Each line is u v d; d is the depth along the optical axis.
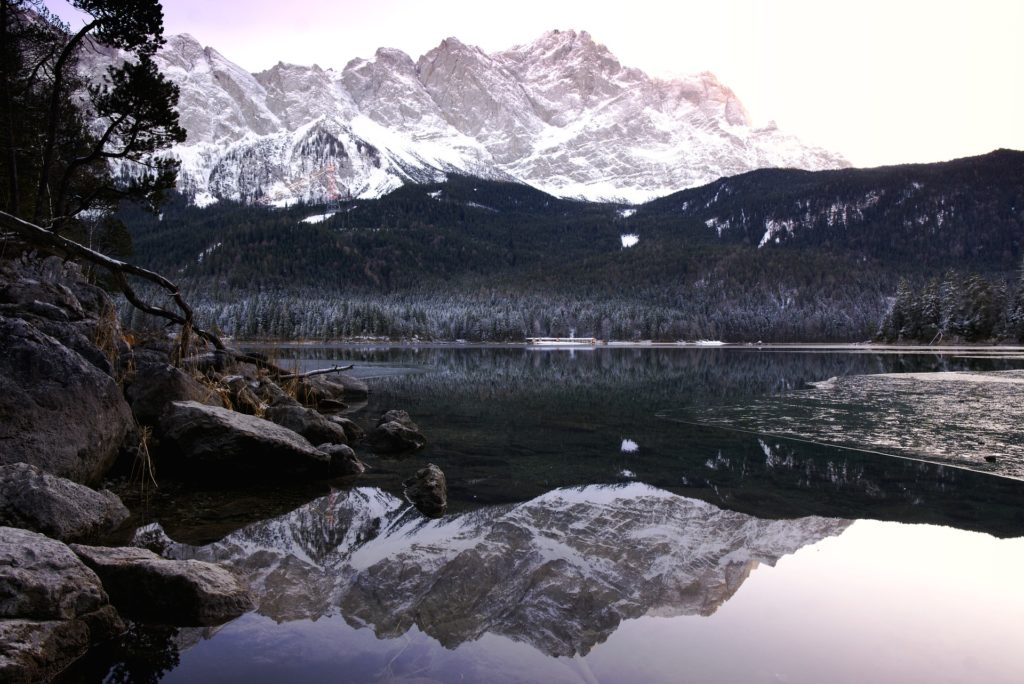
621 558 5.13
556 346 100.19
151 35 17.80
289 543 5.56
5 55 16.67
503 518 6.46
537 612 3.96
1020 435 12.03
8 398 6.18
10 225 10.32
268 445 8.13
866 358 49.94
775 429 12.96
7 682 2.99
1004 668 3.19
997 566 5.00
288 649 3.43
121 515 6.19
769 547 5.46
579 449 10.76
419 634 3.64
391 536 5.79
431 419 14.70
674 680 3.02
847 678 3.05
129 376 10.12
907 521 6.38
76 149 22.33
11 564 3.63
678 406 17.39
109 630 3.67
